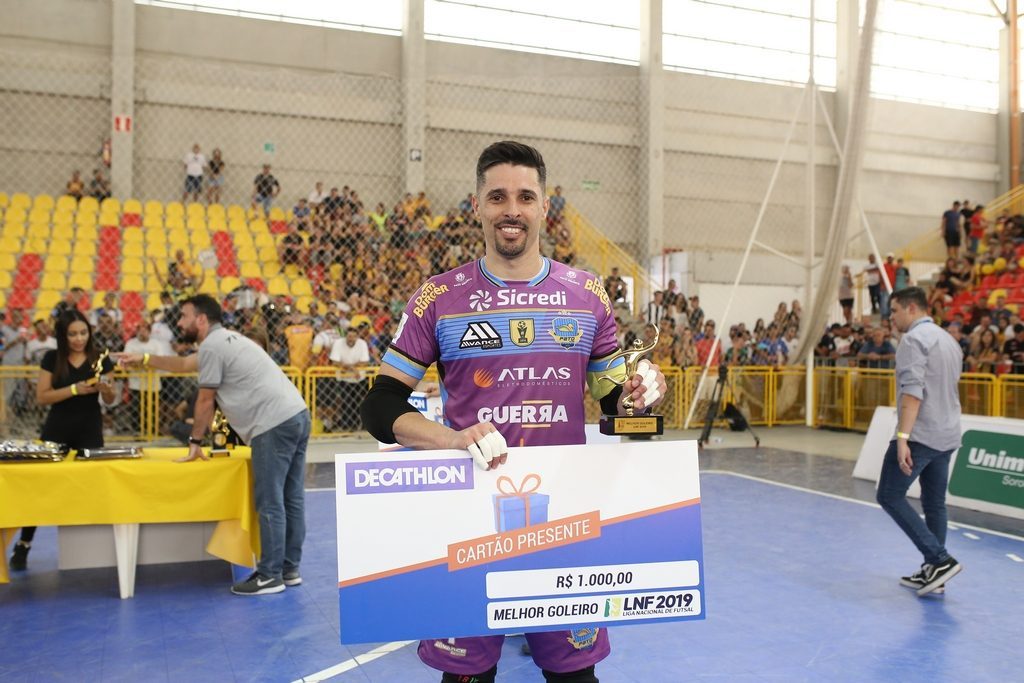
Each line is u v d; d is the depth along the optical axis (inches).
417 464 66.6
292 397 170.9
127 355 189.0
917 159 739.4
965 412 411.2
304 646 139.4
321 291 491.8
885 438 308.3
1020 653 137.3
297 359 408.8
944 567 166.9
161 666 129.7
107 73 528.1
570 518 68.5
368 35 593.3
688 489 70.9
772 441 435.5
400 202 539.8
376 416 73.4
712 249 673.0
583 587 68.4
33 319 432.1
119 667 129.1
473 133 611.2
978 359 433.1
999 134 772.6
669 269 618.2
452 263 493.7
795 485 299.0
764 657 135.0
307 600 165.5
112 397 191.2
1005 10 770.8
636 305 557.9
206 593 170.2
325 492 279.9
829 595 169.0
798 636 145.0
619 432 69.7
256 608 159.9
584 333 75.4
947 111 754.2
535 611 67.6
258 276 502.6
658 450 70.7
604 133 642.8
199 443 170.6
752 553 202.1
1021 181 764.6
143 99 538.3
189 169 533.6
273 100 566.3
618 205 650.2
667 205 661.3
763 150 685.9
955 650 138.4
